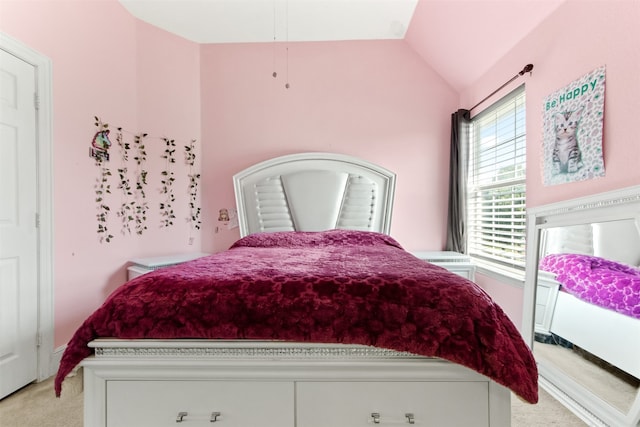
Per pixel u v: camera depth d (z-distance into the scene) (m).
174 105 2.62
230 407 0.92
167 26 2.55
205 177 2.73
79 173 2.05
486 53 2.19
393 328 0.88
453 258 2.34
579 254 1.49
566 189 1.59
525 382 0.83
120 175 2.35
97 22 2.16
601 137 1.38
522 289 1.93
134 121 2.46
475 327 0.87
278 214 2.59
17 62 1.69
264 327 0.88
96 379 0.92
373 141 2.71
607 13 1.35
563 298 1.57
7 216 1.65
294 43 2.72
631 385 1.20
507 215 2.17
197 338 0.91
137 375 0.91
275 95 2.72
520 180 2.03
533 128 1.83
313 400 0.92
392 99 2.71
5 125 1.64
